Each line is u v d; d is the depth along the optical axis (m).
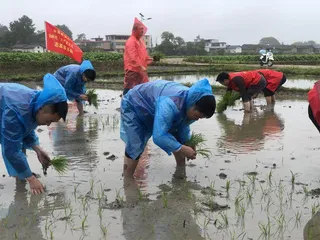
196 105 4.61
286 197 4.63
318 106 5.05
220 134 7.86
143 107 5.06
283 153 6.45
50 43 14.23
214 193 4.76
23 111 4.46
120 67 31.89
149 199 4.60
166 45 90.31
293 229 3.84
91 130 8.25
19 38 98.25
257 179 5.24
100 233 3.78
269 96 11.84
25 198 4.65
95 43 108.06
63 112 4.46
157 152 6.58
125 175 5.36
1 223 4.01
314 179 5.23
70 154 6.43
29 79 21.45
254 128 8.44
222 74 10.32
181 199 4.60
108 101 12.79
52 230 3.85
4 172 5.58
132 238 3.68
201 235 3.73
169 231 3.81
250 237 3.68
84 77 9.58
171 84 5.03
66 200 4.58
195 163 5.95
